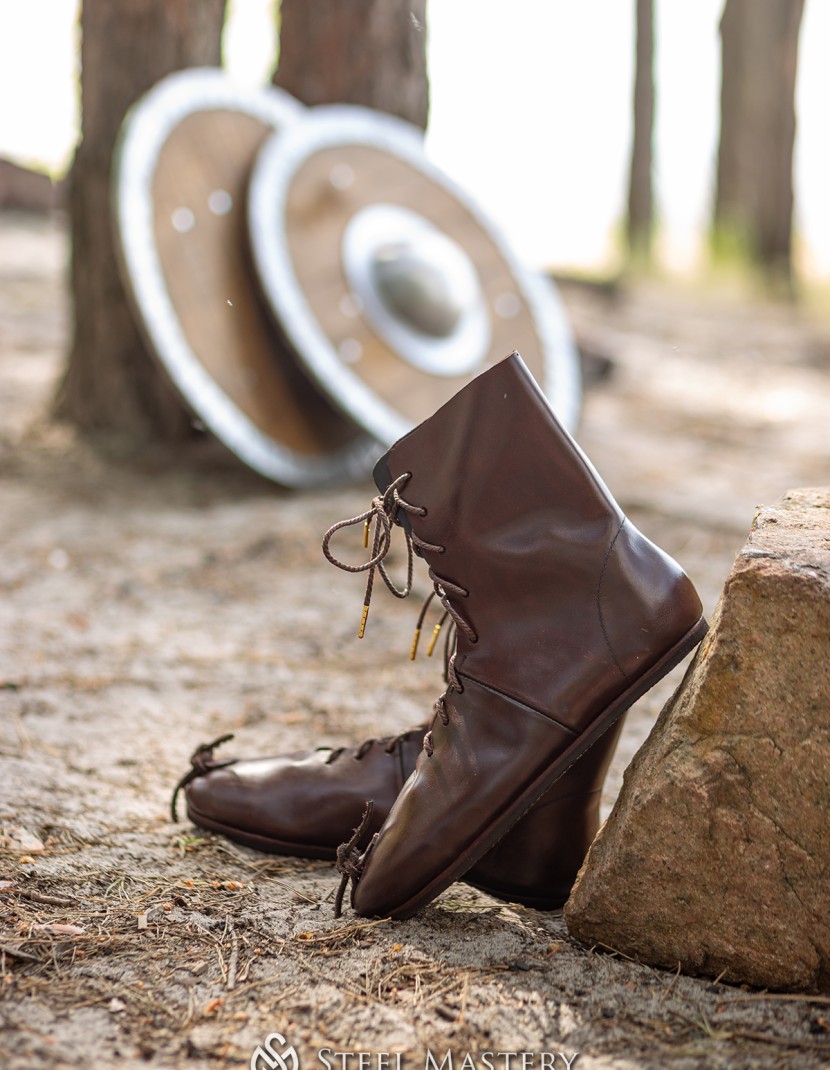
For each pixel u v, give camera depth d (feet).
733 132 36.35
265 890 5.08
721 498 13.26
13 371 17.17
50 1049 3.72
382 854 4.65
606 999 4.19
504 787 4.45
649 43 36.94
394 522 4.75
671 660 4.42
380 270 13.46
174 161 12.78
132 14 13.43
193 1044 3.83
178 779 6.32
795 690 4.12
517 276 14.83
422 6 14.89
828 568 4.18
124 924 4.62
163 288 12.31
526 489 4.51
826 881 4.13
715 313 31.22
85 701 7.43
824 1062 3.79
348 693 7.86
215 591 10.09
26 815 5.59
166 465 14.01
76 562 10.62
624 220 38.45
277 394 13.05
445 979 4.30
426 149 14.69
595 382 20.12
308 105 14.79
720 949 4.31
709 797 4.21
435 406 13.33
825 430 18.06
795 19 35.27
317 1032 3.93
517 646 4.51
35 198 31.60
